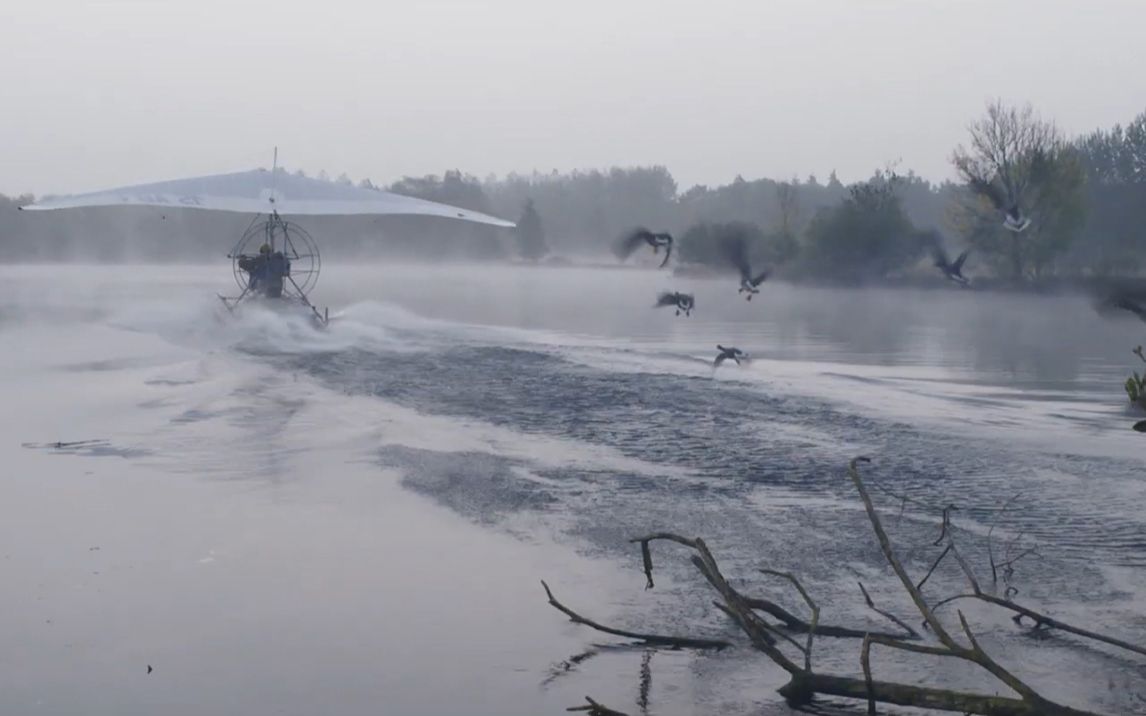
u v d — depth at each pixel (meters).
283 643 6.68
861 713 5.80
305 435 13.05
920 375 18.88
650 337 26.02
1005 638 6.70
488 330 26.75
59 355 21.30
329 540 8.77
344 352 21.47
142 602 7.36
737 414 14.29
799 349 23.81
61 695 5.94
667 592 7.54
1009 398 15.85
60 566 8.11
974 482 10.38
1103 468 10.91
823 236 50.47
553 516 9.41
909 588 6.16
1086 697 5.90
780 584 7.69
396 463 11.47
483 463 11.44
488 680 6.16
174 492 10.31
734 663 6.43
